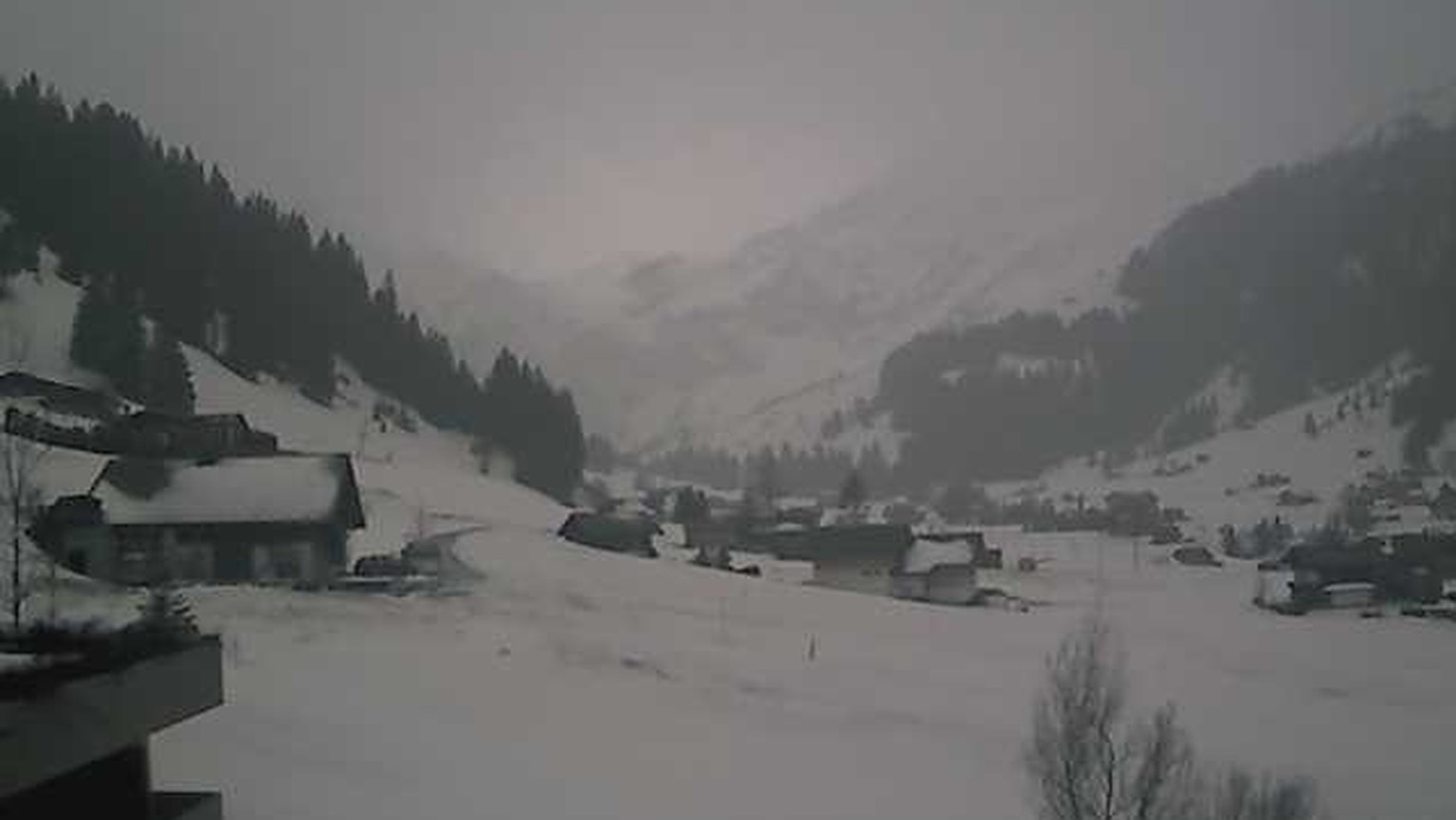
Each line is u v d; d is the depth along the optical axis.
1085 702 35.31
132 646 12.45
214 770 34.41
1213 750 49.84
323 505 69.88
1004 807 40.16
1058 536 186.88
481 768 38.25
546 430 175.12
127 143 172.50
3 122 159.25
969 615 81.38
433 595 66.56
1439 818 43.44
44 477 71.56
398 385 177.62
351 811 32.22
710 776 41.28
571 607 68.38
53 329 131.50
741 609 74.69
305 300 172.88
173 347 128.75
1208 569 137.38
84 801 11.75
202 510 68.94
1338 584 101.06
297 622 56.59
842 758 45.22
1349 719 58.03
